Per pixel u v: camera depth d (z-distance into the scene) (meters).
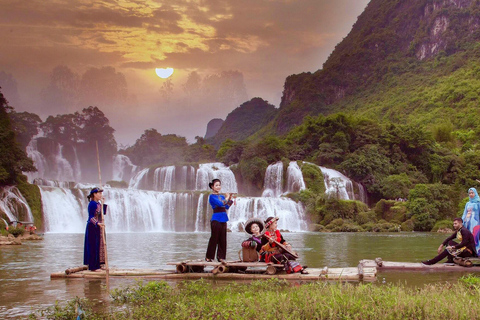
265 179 80.06
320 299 7.80
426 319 6.80
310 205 65.88
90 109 107.50
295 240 36.19
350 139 91.25
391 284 10.20
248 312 7.29
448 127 111.94
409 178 83.38
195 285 9.56
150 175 83.00
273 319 6.98
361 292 8.30
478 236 13.79
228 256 19.23
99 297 9.19
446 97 139.12
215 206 12.47
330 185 74.81
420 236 44.47
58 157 101.81
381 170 83.44
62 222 55.84
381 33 197.50
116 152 111.00
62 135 105.44
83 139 108.12
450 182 87.69
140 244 29.70
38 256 19.73
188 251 23.02
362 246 27.88
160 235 45.94
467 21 174.25
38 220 53.62
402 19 196.62
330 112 176.75
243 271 12.10
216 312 7.40
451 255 13.84
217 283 10.70
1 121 64.62
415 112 140.88
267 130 190.50
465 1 178.88
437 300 7.50
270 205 63.81
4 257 19.19
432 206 66.44
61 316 7.39
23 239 35.41
